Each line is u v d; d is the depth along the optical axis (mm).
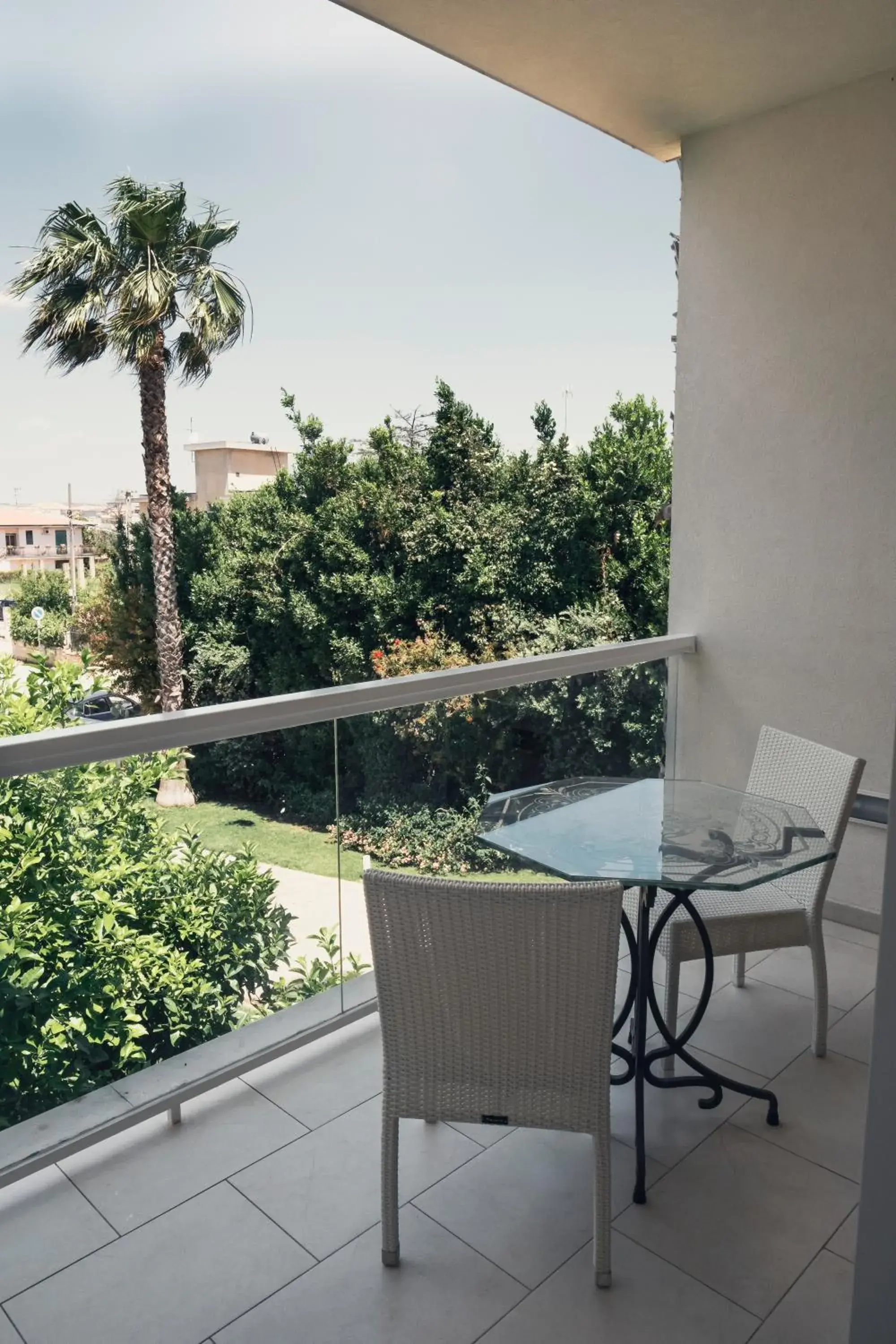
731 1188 2141
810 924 2570
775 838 2234
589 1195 2123
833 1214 2057
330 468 19844
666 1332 1757
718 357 3758
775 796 2832
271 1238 1989
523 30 2934
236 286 18594
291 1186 2148
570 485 18953
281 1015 2654
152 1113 2338
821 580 3562
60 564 22000
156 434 18672
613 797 2568
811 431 3527
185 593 20641
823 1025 2641
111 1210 2070
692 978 3135
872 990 3059
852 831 3545
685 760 4047
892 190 3244
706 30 2926
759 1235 1997
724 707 3904
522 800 2559
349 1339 1750
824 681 3592
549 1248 1964
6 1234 2002
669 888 1967
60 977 2191
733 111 3523
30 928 2131
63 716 2805
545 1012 1760
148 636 21500
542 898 1686
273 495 20266
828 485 3506
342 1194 2119
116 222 17703
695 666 3973
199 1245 1970
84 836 2197
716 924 2443
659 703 3914
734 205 3650
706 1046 2725
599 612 18938
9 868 2076
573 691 3508
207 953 2461
